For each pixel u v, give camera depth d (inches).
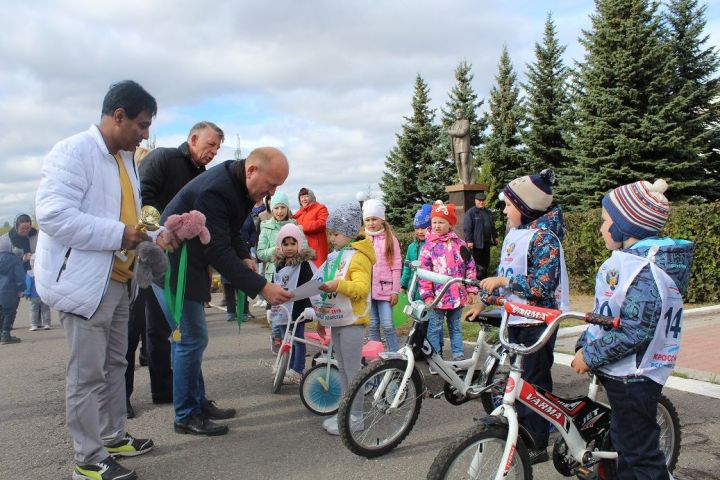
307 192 298.7
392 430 147.9
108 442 141.6
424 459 140.0
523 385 104.7
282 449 148.0
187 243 147.7
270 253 285.1
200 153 172.2
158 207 169.9
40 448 153.3
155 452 146.7
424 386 148.6
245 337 309.6
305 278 203.6
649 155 754.8
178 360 157.1
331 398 177.8
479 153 1125.1
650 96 739.4
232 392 201.2
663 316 96.6
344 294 150.5
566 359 229.5
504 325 104.8
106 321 125.6
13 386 223.0
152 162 170.2
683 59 831.1
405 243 600.7
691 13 850.8
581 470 112.0
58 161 118.2
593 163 773.9
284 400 191.3
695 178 759.1
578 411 112.9
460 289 219.6
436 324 220.8
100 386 126.3
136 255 124.9
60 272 118.0
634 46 745.0
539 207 128.4
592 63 796.0
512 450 96.0
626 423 99.8
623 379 98.7
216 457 143.2
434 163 1114.1
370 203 223.5
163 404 189.8
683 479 124.6
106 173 126.3
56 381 230.2
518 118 1159.0
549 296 125.0
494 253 549.0
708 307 333.4
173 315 142.3
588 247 423.5
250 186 146.9
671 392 183.5
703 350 234.1
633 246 103.1
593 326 105.3
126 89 124.0
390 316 223.5
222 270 142.0
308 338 204.4
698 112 805.9
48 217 114.3
